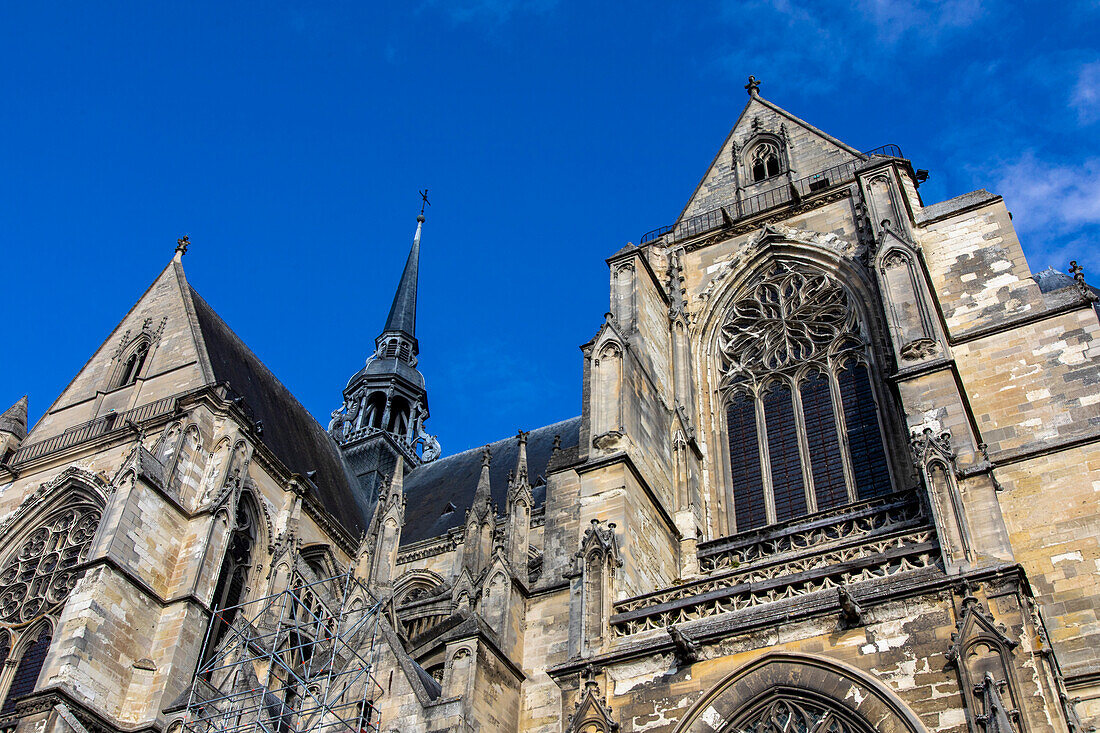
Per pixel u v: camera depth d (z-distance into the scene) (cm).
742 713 3306
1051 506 3894
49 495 6662
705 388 5506
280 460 7356
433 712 4141
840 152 6225
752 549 4491
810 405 5197
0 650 6028
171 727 4853
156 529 6038
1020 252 4844
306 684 4612
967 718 2916
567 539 5072
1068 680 3378
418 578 7425
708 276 5922
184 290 8144
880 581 3397
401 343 11975
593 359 4950
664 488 4825
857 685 3166
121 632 5534
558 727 4394
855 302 5362
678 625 3659
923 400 3994
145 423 6731
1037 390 4300
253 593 6669
